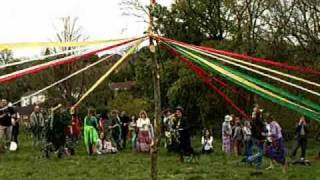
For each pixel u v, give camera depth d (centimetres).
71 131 2038
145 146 2167
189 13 3688
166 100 3625
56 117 1902
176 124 1752
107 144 2144
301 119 1844
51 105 2903
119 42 521
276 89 547
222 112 3306
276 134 1564
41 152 2002
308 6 3020
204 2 3647
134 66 3928
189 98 3356
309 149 2528
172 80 3528
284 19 3058
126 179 1384
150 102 3747
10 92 3653
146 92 3797
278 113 2373
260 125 1620
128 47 559
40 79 2945
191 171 1526
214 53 557
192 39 3722
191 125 1759
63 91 3009
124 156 2012
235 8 3238
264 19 3095
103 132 2153
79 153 2119
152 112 3650
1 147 2056
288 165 1750
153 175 665
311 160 1983
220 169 1588
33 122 2322
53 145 1903
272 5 3061
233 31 3472
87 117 2081
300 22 3045
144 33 606
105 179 1390
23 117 3744
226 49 3250
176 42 584
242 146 2072
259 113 1631
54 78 2852
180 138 1738
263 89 545
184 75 3338
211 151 2159
